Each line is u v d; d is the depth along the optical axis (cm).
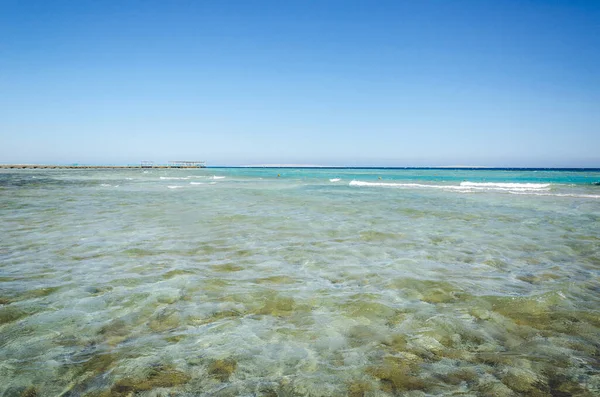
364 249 814
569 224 1157
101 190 2658
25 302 487
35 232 992
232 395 298
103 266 664
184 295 521
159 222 1173
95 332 405
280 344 383
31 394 296
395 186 3183
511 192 2427
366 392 302
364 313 462
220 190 2716
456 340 391
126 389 304
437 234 991
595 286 564
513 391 302
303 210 1502
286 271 645
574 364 342
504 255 764
